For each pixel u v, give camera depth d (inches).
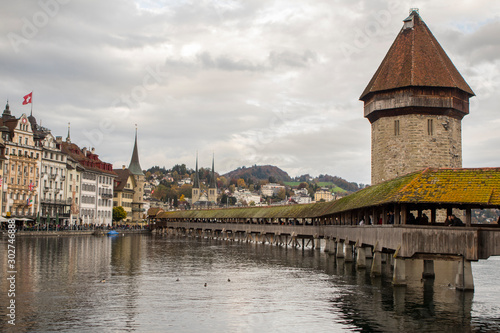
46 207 4515.3
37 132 4527.6
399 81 2517.2
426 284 1465.3
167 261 2149.4
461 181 1275.8
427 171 1344.7
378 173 2637.8
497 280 1599.4
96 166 5664.4
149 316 1062.4
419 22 2667.3
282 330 968.9
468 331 964.6
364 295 1300.4
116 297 1254.3
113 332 940.0
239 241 3902.6
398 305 1178.6
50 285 1407.5
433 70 2517.2
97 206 5575.8
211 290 1378.0
